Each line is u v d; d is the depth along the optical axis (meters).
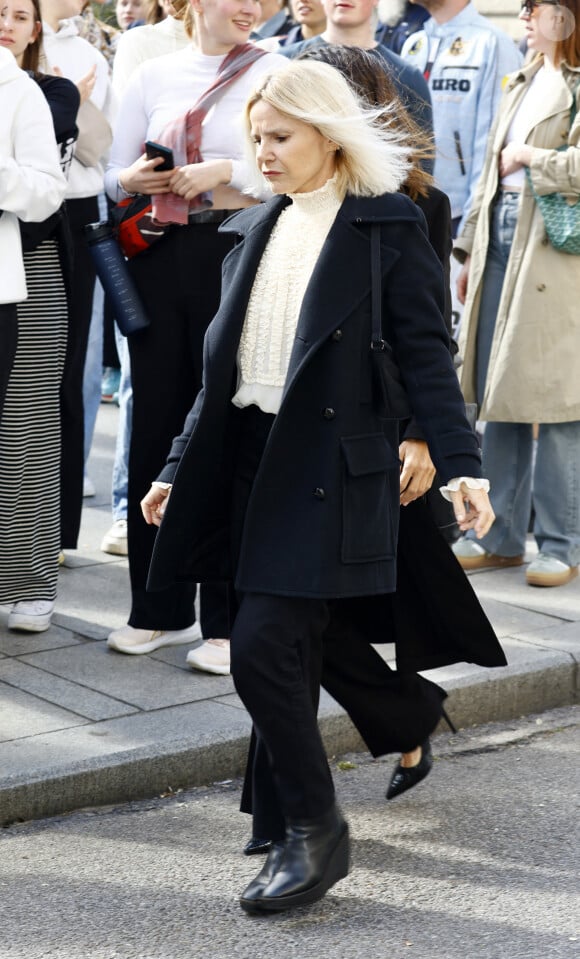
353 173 3.60
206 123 5.15
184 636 5.58
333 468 3.56
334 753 4.91
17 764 4.41
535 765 4.85
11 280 5.20
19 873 3.97
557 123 6.34
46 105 5.26
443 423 3.56
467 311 6.70
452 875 3.97
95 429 9.16
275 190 3.63
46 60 6.01
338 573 3.56
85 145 6.27
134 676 5.23
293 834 3.67
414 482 3.83
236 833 4.27
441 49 7.71
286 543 3.57
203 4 5.20
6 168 5.05
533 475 7.19
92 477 8.15
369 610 4.09
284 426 3.57
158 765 4.55
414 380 3.59
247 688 3.59
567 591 6.48
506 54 7.63
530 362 6.39
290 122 3.55
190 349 5.23
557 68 6.36
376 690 4.18
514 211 6.52
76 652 5.48
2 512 5.53
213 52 5.26
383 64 4.10
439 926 3.67
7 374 5.30
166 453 5.27
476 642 3.92
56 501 5.68
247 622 3.60
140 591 5.42
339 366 3.57
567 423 6.52
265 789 3.77
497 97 7.59
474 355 6.75
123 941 3.59
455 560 3.89
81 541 7.00
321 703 4.97
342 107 3.56
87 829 4.28
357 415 3.60
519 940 3.59
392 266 3.60
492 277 6.66
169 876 3.96
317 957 3.50
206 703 4.99
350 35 5.58
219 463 3.73
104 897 3.83
